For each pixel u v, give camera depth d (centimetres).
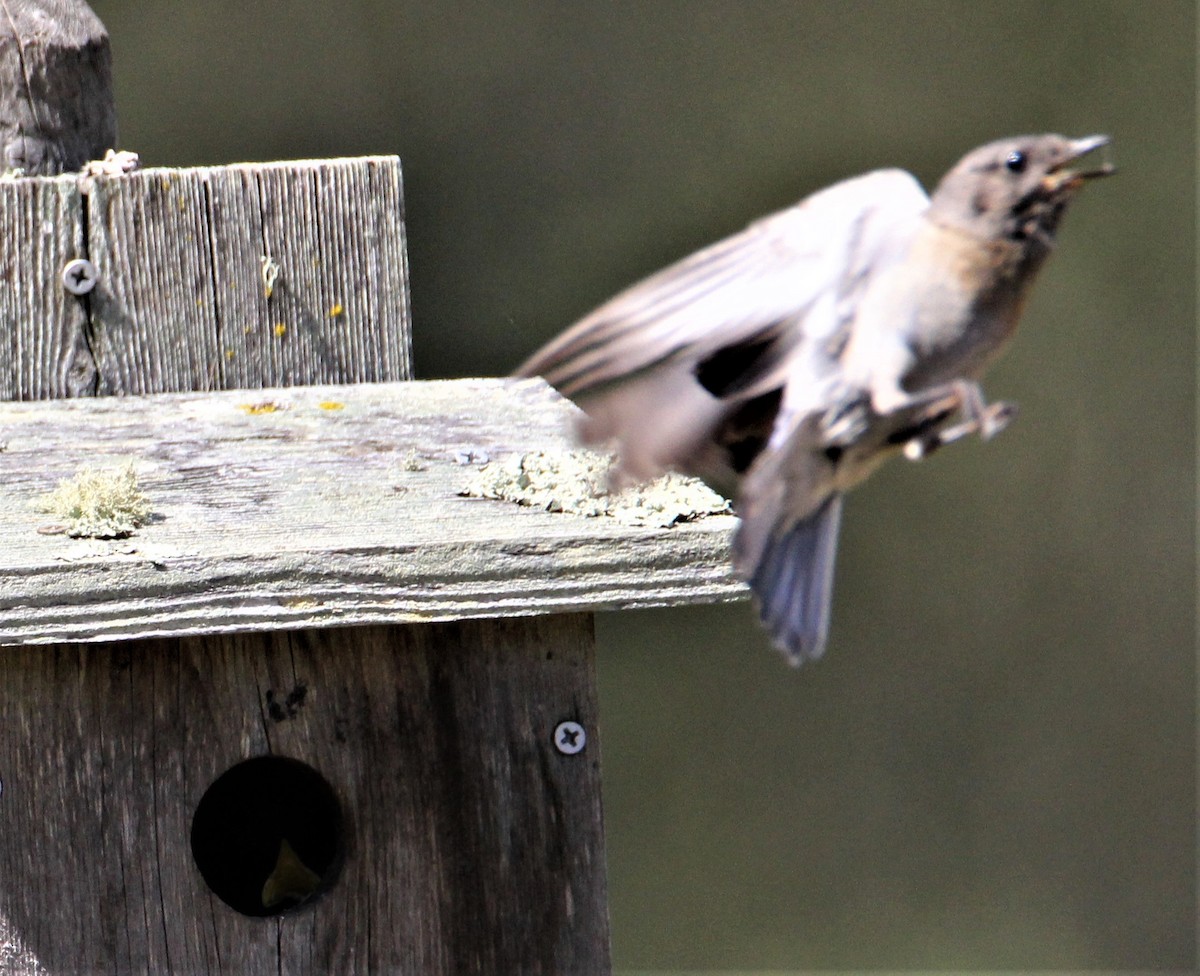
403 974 602
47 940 585
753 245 390
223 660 593
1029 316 1559
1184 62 1490
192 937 593
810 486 378
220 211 765
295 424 677
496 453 632
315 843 707
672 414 381
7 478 610
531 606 544
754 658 1542
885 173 400
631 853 1497
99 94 784
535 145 1401
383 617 541
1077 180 373
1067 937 1501
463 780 603
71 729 586
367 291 778
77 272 751
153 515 571
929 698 1549
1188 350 1555
